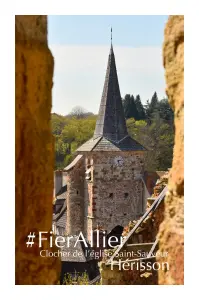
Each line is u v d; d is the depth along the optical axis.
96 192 35.09
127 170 35.06
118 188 35.19
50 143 6.43
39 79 6.39
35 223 6.31
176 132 6.40
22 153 6.22
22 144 6.21
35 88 6.34
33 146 6.23
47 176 6.37
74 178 36.31
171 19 6.50
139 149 34.59
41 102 6.40
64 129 34.34
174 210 6.37
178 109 6.38
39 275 6.43
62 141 34.69
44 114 6.43
